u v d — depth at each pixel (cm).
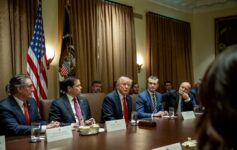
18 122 261
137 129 247
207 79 44
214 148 42
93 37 523
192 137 206
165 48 699
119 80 346
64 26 454
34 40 391
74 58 451
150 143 188
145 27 661
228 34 761
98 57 530
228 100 41
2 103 261
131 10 610
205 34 798
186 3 759
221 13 775
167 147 153
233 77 41
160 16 691
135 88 581
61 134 207
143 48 653
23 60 405
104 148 175
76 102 325
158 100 393
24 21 408
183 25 766
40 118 298
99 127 254
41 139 209
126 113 346
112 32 563
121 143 189
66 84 321
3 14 385
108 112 333
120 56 576
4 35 385
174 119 314
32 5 420
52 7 469
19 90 265
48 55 457
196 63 809
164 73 690
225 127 41
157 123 284
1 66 381
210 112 43
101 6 545
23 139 212
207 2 765
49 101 337
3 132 254
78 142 195
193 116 324
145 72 657
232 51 43
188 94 403
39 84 385
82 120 286
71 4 488
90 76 513
